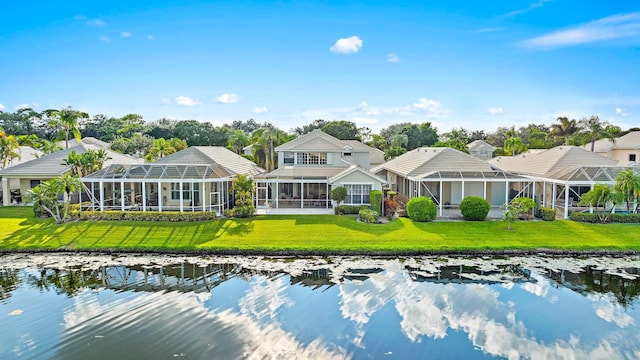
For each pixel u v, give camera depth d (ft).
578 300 52.37
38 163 116.78
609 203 93.56
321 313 48.06
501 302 51.62
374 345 40.78
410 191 113.39
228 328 44.45
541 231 81.97
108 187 110.52
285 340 41.83
